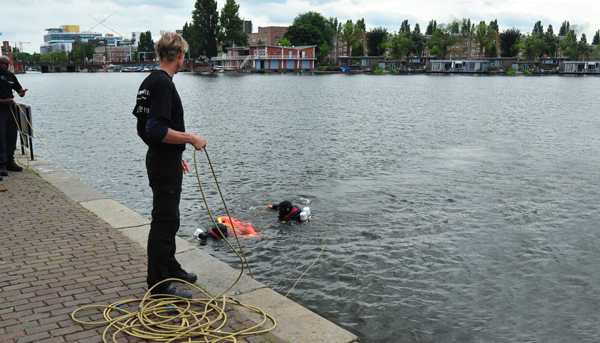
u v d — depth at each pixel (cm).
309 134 1995
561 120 2592
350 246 741
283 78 9575
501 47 15250
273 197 1019
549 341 493
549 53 14650
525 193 1058
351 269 657
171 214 416
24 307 406
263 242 754
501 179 1193
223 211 916
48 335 361
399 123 2425
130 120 2520
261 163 1388
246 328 389
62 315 394
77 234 612
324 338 383
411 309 553
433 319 532
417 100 4062
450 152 1587
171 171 405
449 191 1076
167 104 377
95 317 392
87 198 802
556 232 809
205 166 1340
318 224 842
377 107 3356
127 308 409
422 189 1092
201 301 428
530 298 583
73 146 1678
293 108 3234
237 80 8569
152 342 357
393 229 820
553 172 1273
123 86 6781
